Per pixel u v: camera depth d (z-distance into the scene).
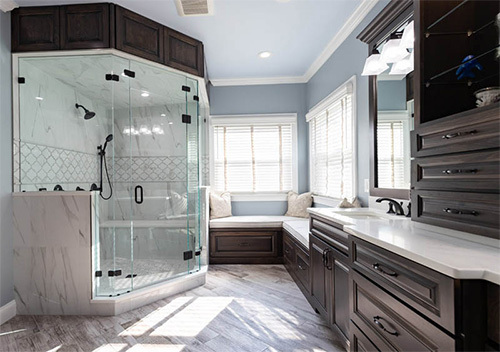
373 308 1.22
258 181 4.33
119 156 2.92
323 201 3.53
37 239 2.33
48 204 2.33
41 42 2.37
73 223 2.31
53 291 2.31
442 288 0.81
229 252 3.76
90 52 2.39
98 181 2.88
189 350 1.79
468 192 1.10
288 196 4.25
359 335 1.36
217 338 1.93
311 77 4.05
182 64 2.89
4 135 2.29
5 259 2.25
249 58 3.56
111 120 2.90
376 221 1.61
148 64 2.66
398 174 1.98
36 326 2.11
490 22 1.29
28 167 2.50
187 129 3.13
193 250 3.09
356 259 1.39
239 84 4.32
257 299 2.59
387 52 1.93
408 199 1.85
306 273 2.54
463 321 0.76
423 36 1.41
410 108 1.85
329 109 3.39
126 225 2.71
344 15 2.62
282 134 4.34
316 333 1.99
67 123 2.91
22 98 2.45
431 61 1.41
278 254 3.73
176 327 2.08
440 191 1.26
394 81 2.02
